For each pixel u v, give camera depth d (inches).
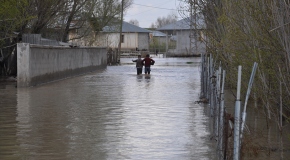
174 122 554.3
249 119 563.8
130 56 3334.2
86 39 1893.5
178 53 3233.3
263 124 534.6
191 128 517.3
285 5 395.2
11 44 1195.3
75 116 597.0
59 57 1215.6
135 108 668.7
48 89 946.1
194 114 614.2
